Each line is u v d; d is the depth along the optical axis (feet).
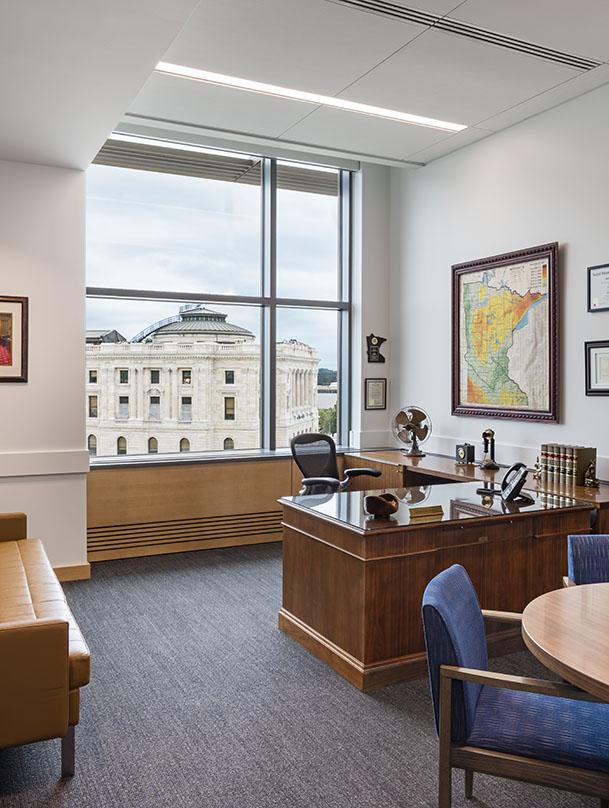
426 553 10.52
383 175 21.29
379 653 10.23
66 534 15.48
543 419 15.81
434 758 8.27
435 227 19.44
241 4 11.19
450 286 18.89
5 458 14.75
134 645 11.73
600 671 5.36
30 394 15.01
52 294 15.14
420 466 16.78
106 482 17.24
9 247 14.71
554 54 12.97
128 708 9.48
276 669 10.79
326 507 11.46
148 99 15.31
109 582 15.39
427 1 11.10
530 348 16.15
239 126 16.97
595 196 14.61
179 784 7.70
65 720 7.66
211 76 14.07
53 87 10.56
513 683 5.85
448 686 6.06
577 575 9.09
